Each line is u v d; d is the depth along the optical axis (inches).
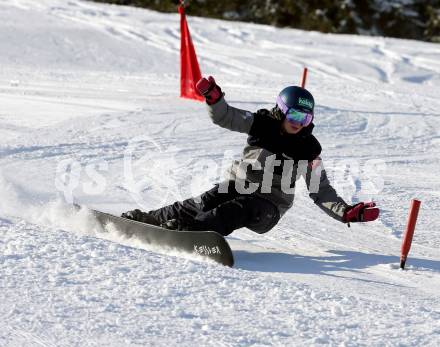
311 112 498.0
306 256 537.0
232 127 503.8
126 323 355.9
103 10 2874.0
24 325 346.6
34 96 1370.6
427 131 1216.2
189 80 1402.6
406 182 862.5
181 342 336.2
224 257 476.1
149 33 2486.5
